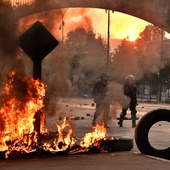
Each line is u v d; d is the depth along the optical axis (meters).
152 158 9.84
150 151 10.80
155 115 10.84
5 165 8.84
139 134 10.80
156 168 8.59
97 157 9.91
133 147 12.40
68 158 9.75
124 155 10.24
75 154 10.33
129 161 9.41
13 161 9.34
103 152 10.73
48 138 10.37
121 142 10.99
